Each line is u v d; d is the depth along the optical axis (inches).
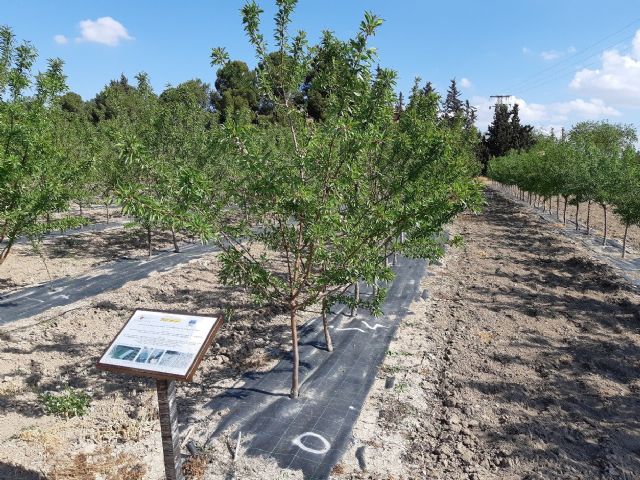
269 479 203.8
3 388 272.4
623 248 640.4
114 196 192.9
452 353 335.3
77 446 224.1
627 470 214.8
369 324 382.3
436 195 229.3
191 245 652.7
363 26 217.6
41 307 409.7
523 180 1228.5
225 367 309.4
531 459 221.5
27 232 318.3
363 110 266.7
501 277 543.5
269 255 590.9
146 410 254.5
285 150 262.7
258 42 235.0
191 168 206.5
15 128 273.6
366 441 233.1
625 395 283.0
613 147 831.1
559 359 327.6
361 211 246.8
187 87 601.3
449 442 233.8
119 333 177.6
